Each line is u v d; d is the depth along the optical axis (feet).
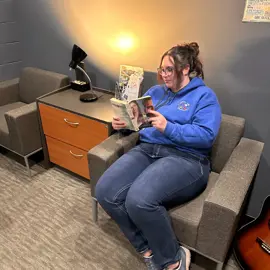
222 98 5.86
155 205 4.40
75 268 5.17
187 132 4.61
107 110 6.32
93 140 6.32
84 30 7.16
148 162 5.15
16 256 5.37
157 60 6.36
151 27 6.14
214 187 4.35
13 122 6.76
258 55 5.18
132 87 6.38
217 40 5.47
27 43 8.48
